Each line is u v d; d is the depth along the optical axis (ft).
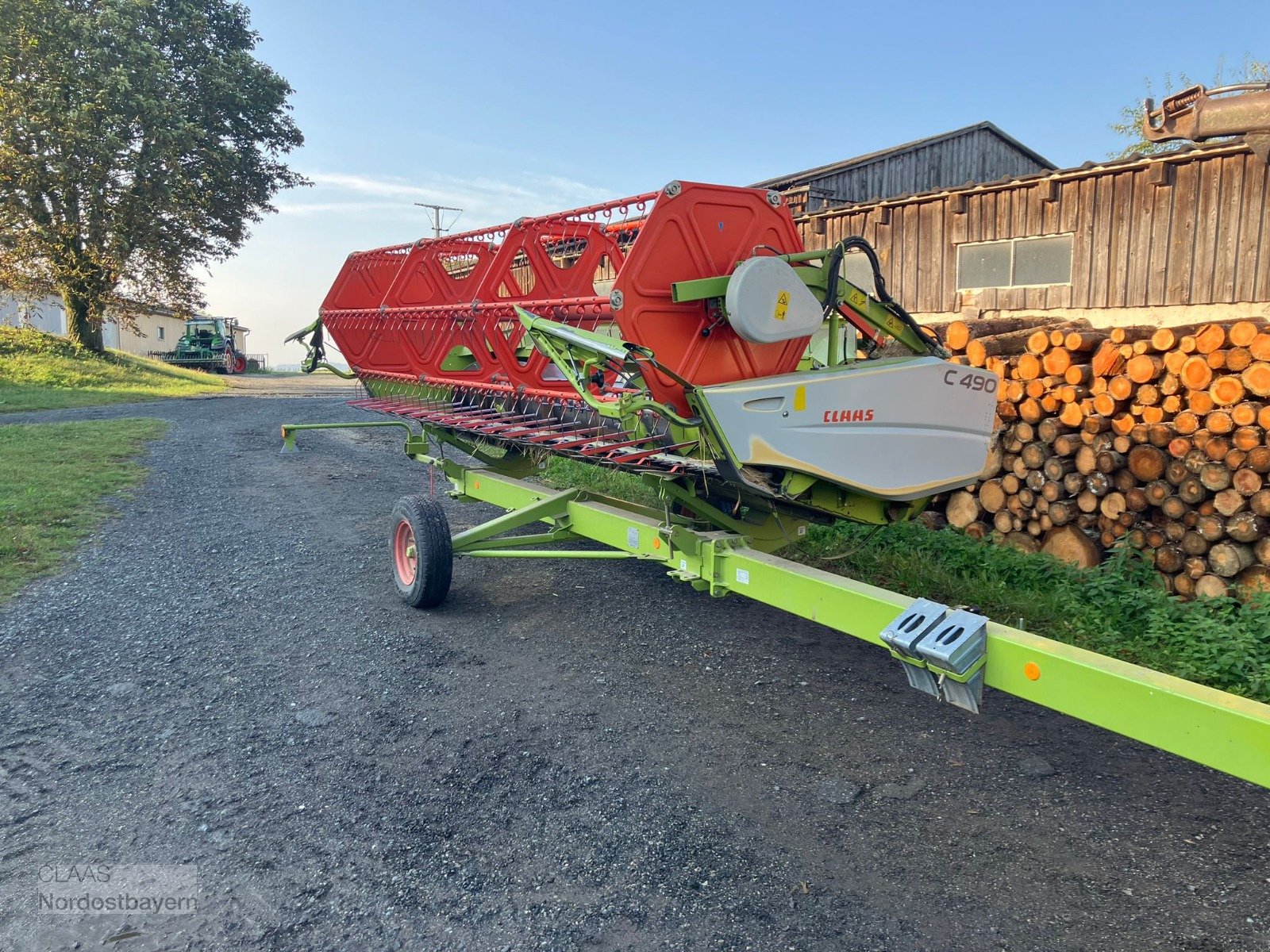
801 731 13.26
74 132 80.28
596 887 9.48
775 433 12.99
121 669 15.38
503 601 19.45
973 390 15.92
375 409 23.20
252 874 9.65
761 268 13.30
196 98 95.55
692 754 12.50
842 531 21.56
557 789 11.51
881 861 9.98
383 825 10.63
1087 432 19.16
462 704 14.10
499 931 8.77
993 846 10.27
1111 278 28.55
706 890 9.43
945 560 20.49
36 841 10.23
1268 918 8.93
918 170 59.82
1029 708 14.14
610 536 16.66
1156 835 10.49
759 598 12.76
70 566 21.66
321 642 16.80
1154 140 17.29
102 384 81.00
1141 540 18.49
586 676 15.31
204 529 25.82
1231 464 16.48
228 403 69.36
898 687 14.96
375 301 27.22
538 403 20.54
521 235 20.30
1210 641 15.06
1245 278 25.36
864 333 16.63
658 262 13.43
